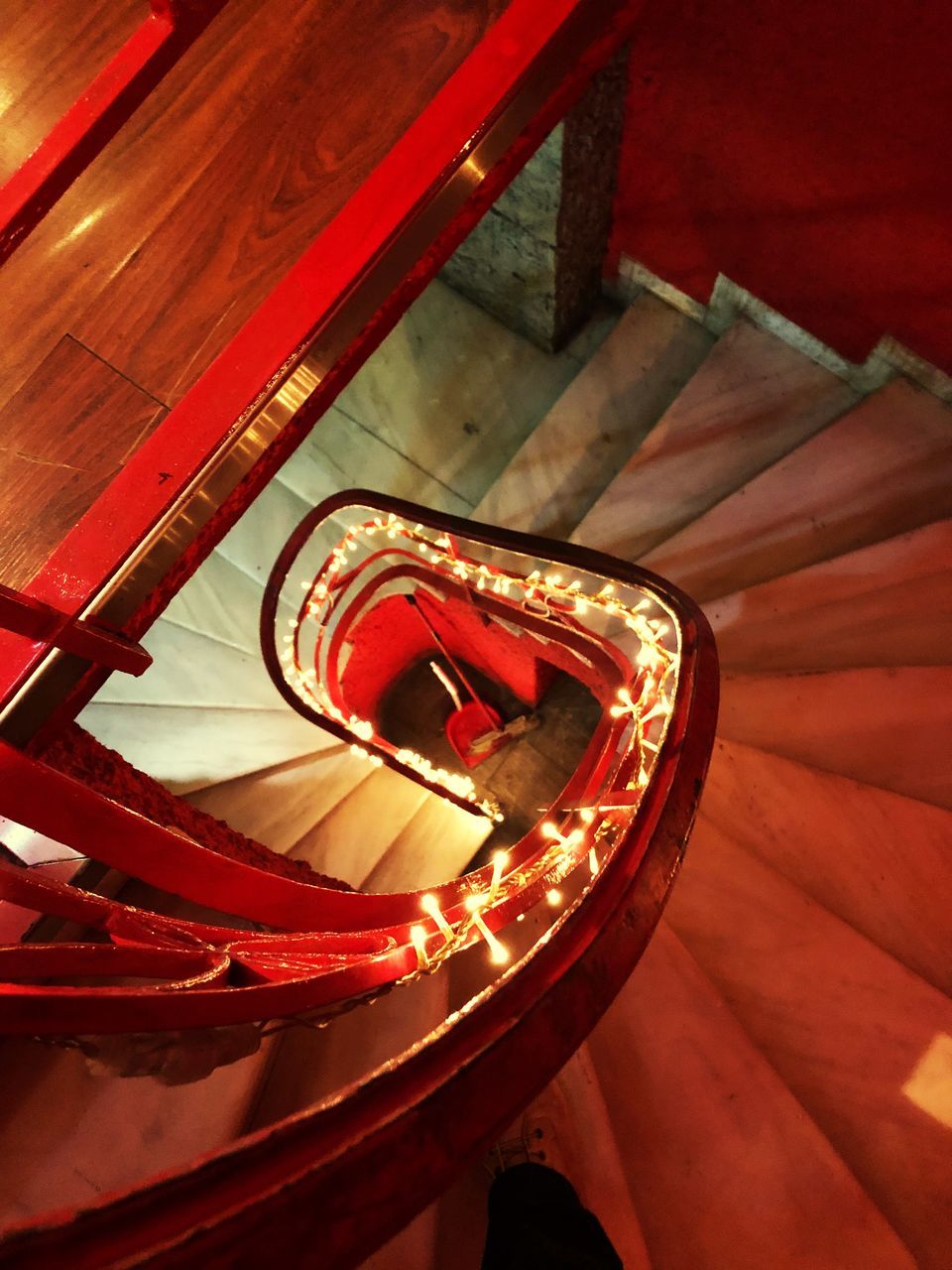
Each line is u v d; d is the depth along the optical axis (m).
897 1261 1.66
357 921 2.20
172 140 1.58
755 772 2.50
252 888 1.80
